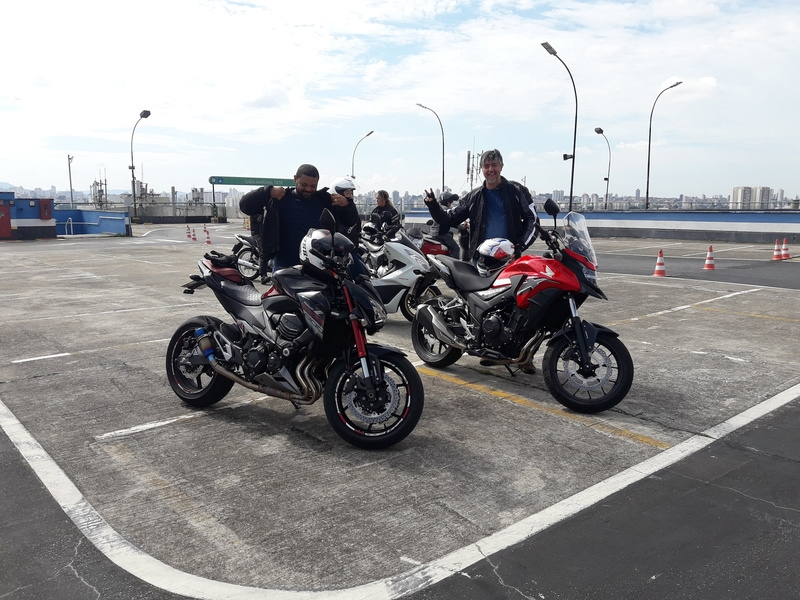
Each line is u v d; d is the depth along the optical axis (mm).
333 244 4324
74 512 3529
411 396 4340
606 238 28359
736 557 3125
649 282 12695
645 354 6926
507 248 5672
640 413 5133
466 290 5758
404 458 4273
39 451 4340
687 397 5516
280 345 4609
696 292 11289
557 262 5180
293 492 3785
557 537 3305
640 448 4453
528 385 5895
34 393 5555
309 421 4938
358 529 3379
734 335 7828
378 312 4387
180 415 5047
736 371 6281
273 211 5414
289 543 3240
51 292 11312
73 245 24359
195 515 3512
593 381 5125
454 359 6270
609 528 3396
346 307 4383
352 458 4270
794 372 6246
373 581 2924
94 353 6887
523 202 6133
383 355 4352
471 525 3426
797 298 10547
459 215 6484
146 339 7543
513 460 4250
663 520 3480
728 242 24969
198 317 5262
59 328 8156
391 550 3182
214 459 4234
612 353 5090
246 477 3975
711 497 3742
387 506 3627
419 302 8320
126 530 3352
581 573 2992
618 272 14539
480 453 4359
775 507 3627
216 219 52281
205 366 5109
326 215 4320
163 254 19797
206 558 3104
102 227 34156
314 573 2984
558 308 5270
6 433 4652
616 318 8906
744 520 3482
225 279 5133
